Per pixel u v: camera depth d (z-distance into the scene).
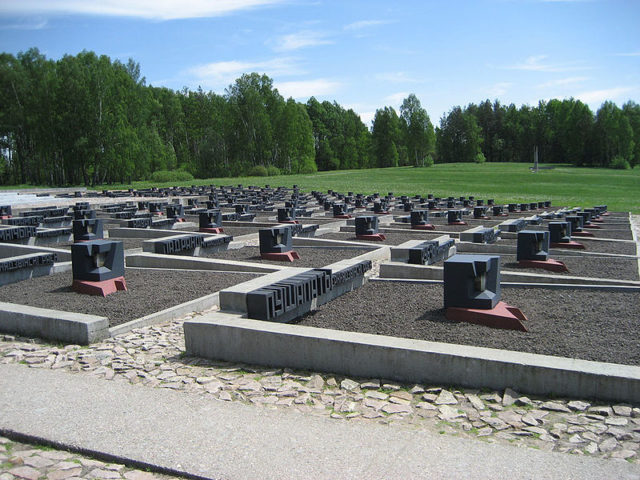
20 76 71.56
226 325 7.06
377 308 9.00
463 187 63.09
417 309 8.82
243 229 21.88
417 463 4.30
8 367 6.80
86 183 71.12
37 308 8.61
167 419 5.20
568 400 5.54
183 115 102.94
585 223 24.41
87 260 10.71
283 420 5.20
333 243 16.80
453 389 5.93
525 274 10.98
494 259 8.35
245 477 4.12
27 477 4.28
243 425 5.07
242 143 93.44
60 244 18.31
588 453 4.56
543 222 23.89
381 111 130.75
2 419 5.18
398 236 19.91
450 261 8.20
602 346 6.95
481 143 155.88
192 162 97.50
